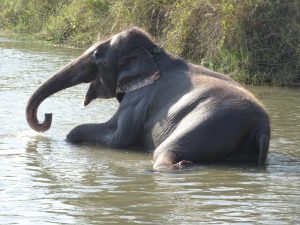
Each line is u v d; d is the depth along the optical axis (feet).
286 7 67.41
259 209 26.03
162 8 83.15
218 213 25.48
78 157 35.68
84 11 104.17
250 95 35.60
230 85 36.22
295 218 24.98
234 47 67.05
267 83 64.69
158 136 36.81
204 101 35.24
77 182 30.07
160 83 38.24
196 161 33.99
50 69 72.38
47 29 115.03
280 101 53.57
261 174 31.86
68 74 41.45
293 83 63.82
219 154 34.14
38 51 93.81
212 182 30.17
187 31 72.38
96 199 27.35
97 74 41.04
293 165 33.81
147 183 29.91
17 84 61.00
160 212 25.59
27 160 34.50
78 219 24.75
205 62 68.95
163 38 78.89
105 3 100.53
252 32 67.21
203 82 36.65
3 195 27.78
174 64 38.96
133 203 26.76
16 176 31.01
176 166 32.96
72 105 51.08
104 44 40.81
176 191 28.60
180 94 36.76
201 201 27.07
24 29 126.82
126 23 87.35
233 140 34.04
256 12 67.41
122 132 38.27
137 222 24.43
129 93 39.27
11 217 24.91
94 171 32.35
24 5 131.75
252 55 66.18
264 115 34.50
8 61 80.18
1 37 120.26
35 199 27.25
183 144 34.04
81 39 103.55
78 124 44.04
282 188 29.22
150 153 37.35
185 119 35.27
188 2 72.38
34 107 41.29
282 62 65.77
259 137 33.94
